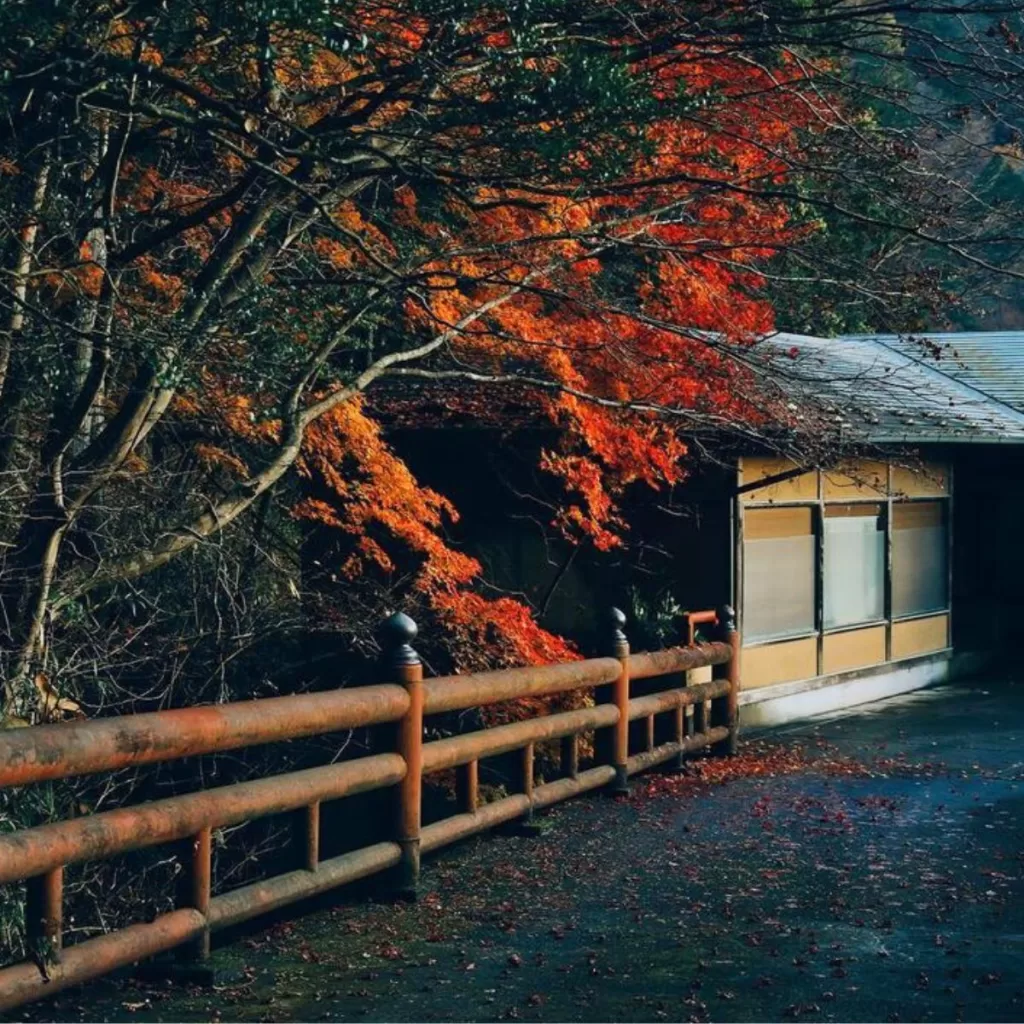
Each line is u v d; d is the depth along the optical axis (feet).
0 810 24.95
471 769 27.35
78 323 27.66
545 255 35.14
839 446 35.60
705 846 28.45
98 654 30.01
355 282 29.89
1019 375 65.10
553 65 26.61
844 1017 18.37
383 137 28.12
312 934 22.09
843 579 53.11
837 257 30.68
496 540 48.19
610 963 20.66
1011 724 47.80
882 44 30.07
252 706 20.79
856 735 45.27
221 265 29.01
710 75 29.96
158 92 28.50
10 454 28.48
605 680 32.73
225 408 31.24
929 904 24.13
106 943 17.88
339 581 44.19
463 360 39.01
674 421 38.24
